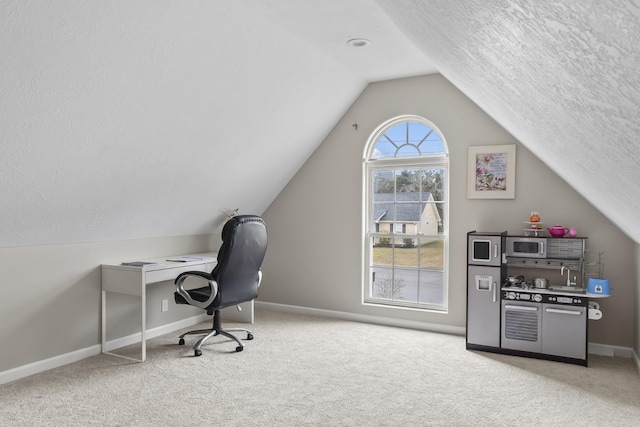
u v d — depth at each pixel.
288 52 3.60
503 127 4.20
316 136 5.02
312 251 5.32
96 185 3.31
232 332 4.53
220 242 5.32
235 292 3.95
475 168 4.41
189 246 4.86
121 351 3.93
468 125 4.45
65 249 3.60
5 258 3.21
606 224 3.94
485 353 3.93
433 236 4.73
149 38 2.63
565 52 0.84
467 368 3.54
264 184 5.07
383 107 4.87
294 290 5.45
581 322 3.64
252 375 3.36
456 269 4.53
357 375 3.37
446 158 4.63
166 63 2.85
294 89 4.04
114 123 2.95
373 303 5.04
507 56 1.27
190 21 2.73
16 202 2.94
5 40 2.09
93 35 2.38
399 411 2.78
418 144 4.81
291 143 4.74
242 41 3.16
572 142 1.80
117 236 4.01
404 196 4.89
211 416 2.70
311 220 5.32
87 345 3.78
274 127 4.28
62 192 3.14
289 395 3.01
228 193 4.68
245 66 3.37
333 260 5.20
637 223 2.56
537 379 3.32
